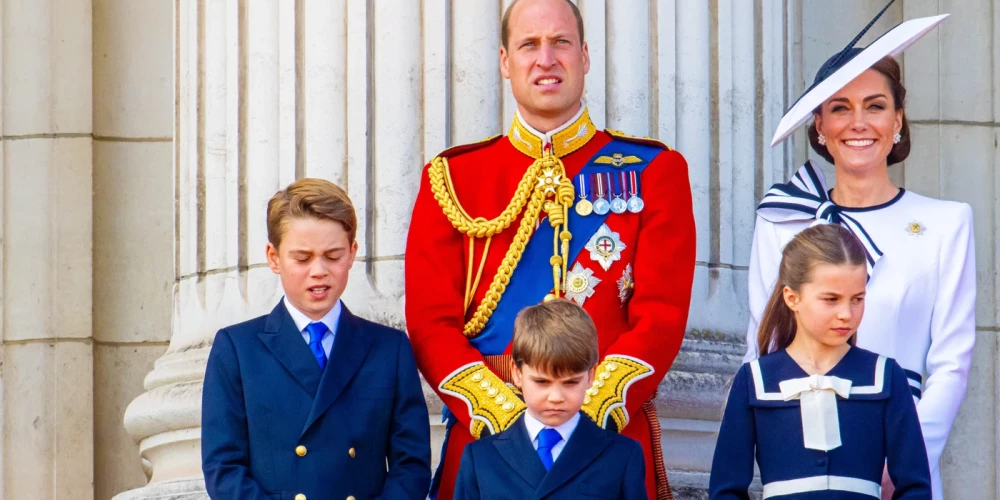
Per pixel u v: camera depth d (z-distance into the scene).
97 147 25.61
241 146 21.19
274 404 15.80
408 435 16.03
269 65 20.97
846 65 17.16
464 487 15.05
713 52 21.20
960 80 25.12
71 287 25.12
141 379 25.36
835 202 17.41
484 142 17.53
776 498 14.91
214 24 21.77
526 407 15.32
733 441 15.24
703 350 20.19
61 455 24.77
